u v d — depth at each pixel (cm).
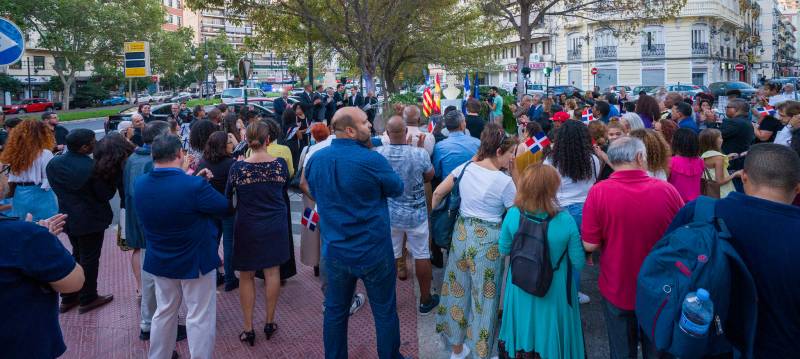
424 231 484
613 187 324
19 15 3806
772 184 248
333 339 375
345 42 2080
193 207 373
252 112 1013
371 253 360
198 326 390
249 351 439
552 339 331
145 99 6438
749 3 5188
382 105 1717
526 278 322
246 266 438
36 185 544
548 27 4766
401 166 470
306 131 970
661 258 257
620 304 326
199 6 1678
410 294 548
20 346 232
